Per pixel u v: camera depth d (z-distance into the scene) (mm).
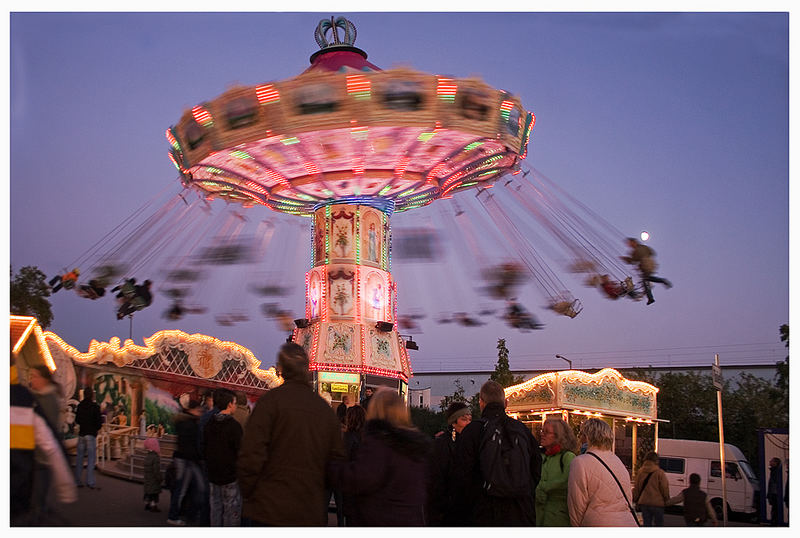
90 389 12000
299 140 15641
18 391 6551
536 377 19609
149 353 17688
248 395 20406
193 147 15961
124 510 10352
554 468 7215
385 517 5449
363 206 21156
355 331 20875
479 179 19547
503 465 6594
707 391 34531
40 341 10461
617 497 6539
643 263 19109
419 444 5566
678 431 34375
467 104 14758
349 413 8438
